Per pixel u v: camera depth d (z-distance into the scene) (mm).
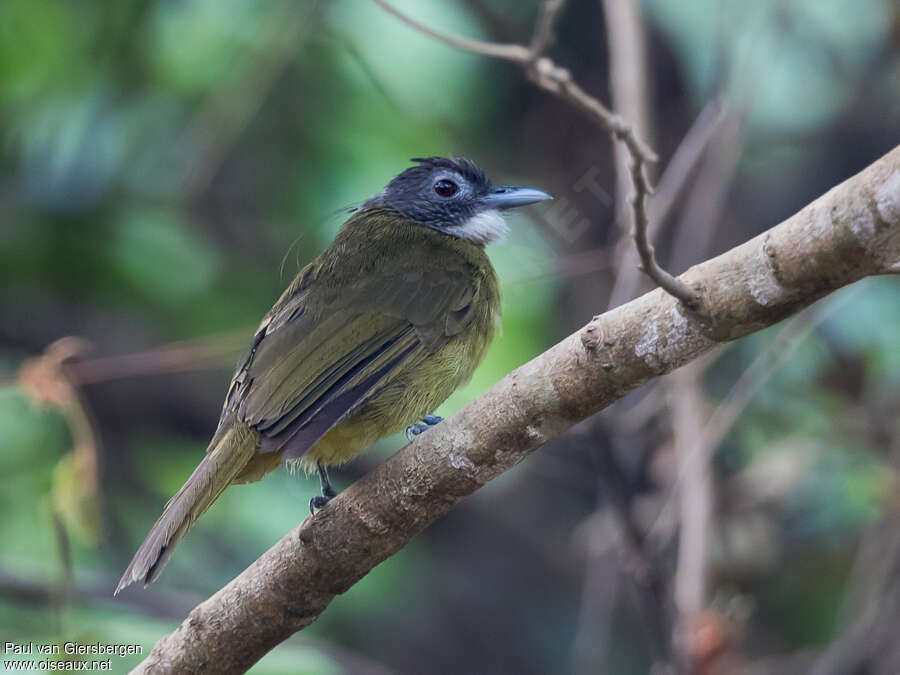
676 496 9469
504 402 6023
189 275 11328
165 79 11008
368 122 11180
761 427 11102
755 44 9984
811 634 11320
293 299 8344
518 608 14188
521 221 10750
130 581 6633
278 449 7180
